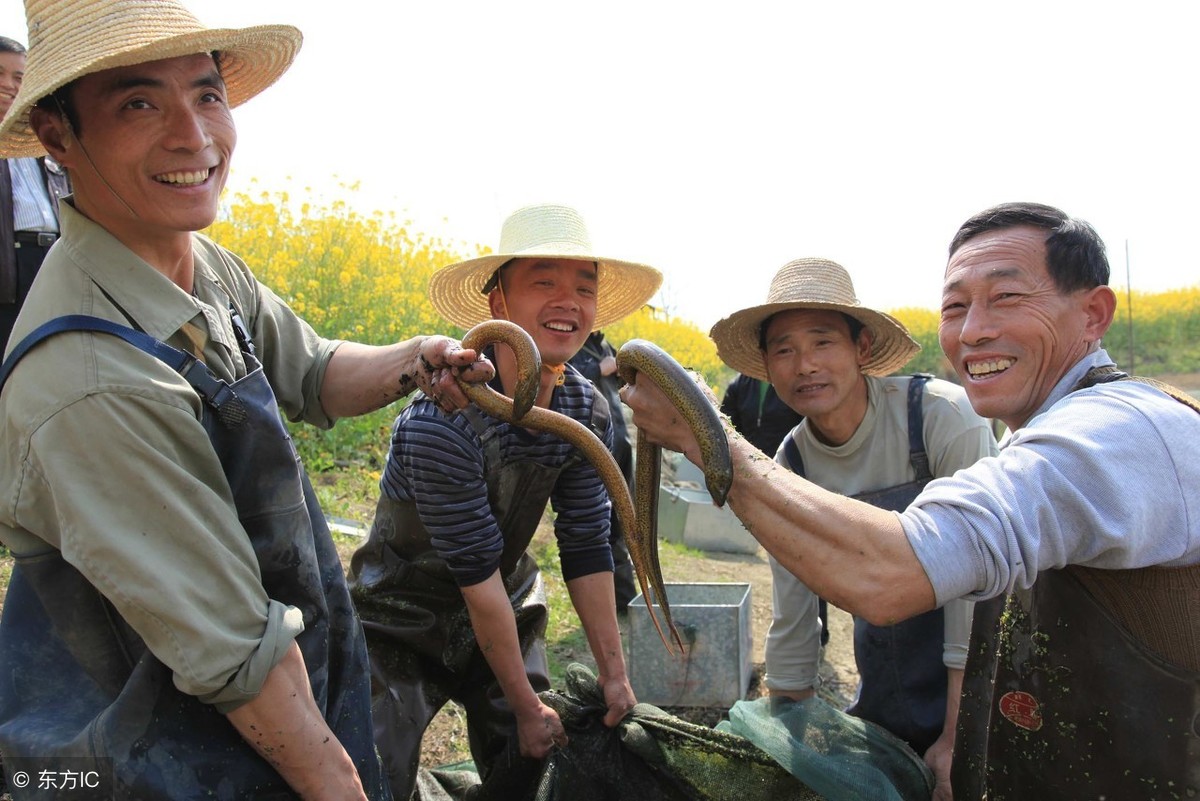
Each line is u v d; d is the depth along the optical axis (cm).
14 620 196
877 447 325
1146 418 195
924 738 323
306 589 209
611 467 231
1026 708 221
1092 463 189
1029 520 188
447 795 325
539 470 291
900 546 189
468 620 315
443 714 394
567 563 315
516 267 293
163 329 189
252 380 200
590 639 312
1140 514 188
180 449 183
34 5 184
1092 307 226
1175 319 2959
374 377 247
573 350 296
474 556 276
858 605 190
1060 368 227
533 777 299
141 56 176
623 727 300
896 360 343
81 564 173
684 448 214
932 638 323
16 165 448
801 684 346
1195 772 197
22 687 193
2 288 440
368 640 306
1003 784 230
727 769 290
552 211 296
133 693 186
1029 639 219
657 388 214
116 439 174
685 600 462
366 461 733
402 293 888
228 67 230
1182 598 195
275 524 203
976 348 231
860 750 291
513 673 289
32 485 179
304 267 832
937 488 199
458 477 271
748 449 211
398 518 302
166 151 184
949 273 239
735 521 758
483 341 232
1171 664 197
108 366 177
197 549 178
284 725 189
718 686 425
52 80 175
